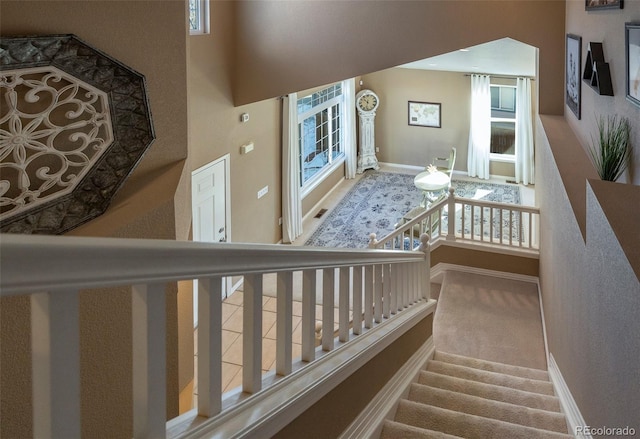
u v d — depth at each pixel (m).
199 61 6.66
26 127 2.32
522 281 7.29
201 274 1.37
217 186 7.39
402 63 6.72
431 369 4.57
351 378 2.63
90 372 2.28
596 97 4.61
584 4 5.08
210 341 1.49
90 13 2.54
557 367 4.71
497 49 7.52
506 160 13.53
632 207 2.90
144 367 1.22
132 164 2.74
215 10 6.82
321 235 10.40
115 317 2.36
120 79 2.65
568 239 4.29
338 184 13.12
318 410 2.23
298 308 7.09
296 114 9.68
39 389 0.98
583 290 3.57
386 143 14.43
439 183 11.09
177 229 2.80
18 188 2.33
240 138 7.95
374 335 2.99
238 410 1.65
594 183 3.25
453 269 7.59
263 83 7.27
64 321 0.98
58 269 0.93
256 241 8.80
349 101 13.13
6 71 2.21
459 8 6.50
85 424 2.28
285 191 9.62
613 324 2.71
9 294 0.86
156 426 1.25
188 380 4.12
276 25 7.06
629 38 3.44
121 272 1.08
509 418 3.70
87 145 2.55
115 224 2.47
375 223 10.95
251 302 1.71
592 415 3.20
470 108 13.50
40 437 0.99
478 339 6.02
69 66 2.43
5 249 0.81
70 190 2.50
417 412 3.39
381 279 3.27
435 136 13.98
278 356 1.98
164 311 1.25
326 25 6.89
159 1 2.90
